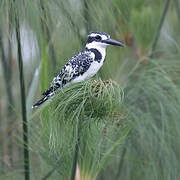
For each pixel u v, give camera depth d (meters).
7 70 8.76
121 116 8.25
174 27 8.88
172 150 8.50
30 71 8.54
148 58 8.51
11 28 8.20
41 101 8.34
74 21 8.23
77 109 8.19
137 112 8.46
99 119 8.23
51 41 8.28
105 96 8.20
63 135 8.23
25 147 8.36
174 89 8.46
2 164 8.58
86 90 8.20
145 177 8.54
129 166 8.59
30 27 8.20
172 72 8.55
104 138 8.32
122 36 8.55
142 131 8.47
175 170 8.48
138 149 8.54
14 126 8.61
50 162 8.33
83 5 8.26
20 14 8.19
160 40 8.73
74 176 8.27
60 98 8.21
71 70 8.41
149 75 8.49
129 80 8.50
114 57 8.53
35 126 8.38
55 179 8.48
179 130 8.46
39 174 8.51
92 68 8.50
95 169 8.30
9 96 8.72
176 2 8.85
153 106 8.49
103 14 8.28
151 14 8.61
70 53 8.27
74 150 8.25
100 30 8.30
